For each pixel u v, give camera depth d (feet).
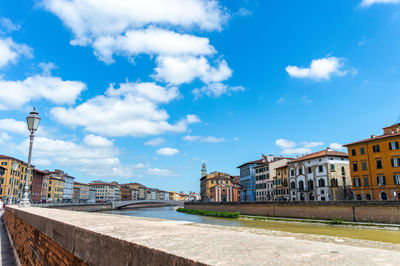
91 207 305.32
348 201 122.31
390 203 107.96
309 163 211.82
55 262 17.10
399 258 6.34
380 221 110.11
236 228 35.94
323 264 5.88
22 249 32.32
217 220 162.81
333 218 127.24
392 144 155.74
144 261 8.12
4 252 44.96
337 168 196.03
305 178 215.31
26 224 29.86
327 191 192.54
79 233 13.15
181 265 6.69
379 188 160.04
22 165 299.17
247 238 9.62
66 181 430.20
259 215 174.60
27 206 58.54
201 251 7.34
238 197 348.59
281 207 156.76
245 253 7.07
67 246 14.60
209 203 247.50
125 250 9.17
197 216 208.33
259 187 296.71
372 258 6.37
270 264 5.95
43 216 21.27
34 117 60.34
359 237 80.33
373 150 165.27
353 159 177.37
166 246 8.05
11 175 272.31
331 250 7.44
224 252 7.20
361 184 170.91
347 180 197.57
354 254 6.85
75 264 13.70
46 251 19.62
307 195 211.61
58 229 16.61
